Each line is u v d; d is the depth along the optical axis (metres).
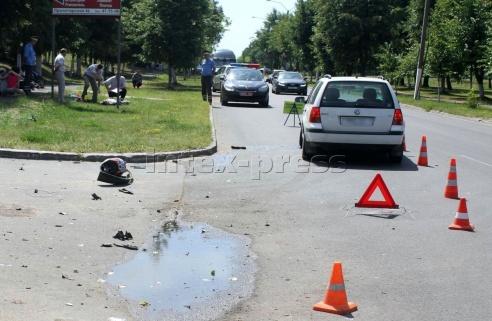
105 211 9.29
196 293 6.21
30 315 5.39
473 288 6.53
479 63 46.72
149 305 5.85
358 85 14.47
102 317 5.48
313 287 6.46
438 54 44.72
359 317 5.67
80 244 7.64
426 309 5.91
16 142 14.06
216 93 44.97
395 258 7.54
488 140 20.59
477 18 45.25
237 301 6.02
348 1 59.69
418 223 9.29
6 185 10.56
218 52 73.00
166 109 25.88
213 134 17.72
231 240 8.17
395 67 53.16
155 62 56.44
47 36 45.50
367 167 14.20
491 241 8.39
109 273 6.70
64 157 13.24
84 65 87.88
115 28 63.22
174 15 54.59
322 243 8.12
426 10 43.72
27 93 25.73
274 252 7.69
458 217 9.02
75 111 22.02
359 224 9.15
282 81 45.97
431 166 14.56
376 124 14.26
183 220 9.10
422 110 37.91
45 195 10.02
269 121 24.03
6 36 33.88
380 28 59.59
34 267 6.69
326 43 62.53
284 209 9.94
